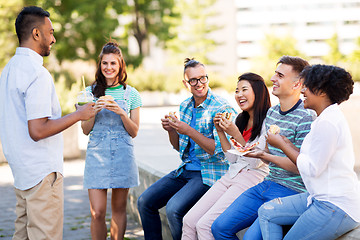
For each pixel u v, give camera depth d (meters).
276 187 2.73
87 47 24.38
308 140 2.40
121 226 3.66
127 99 3.54
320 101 2.38
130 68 25.80
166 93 23.17
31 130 2.58
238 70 38.28
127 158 3.51
